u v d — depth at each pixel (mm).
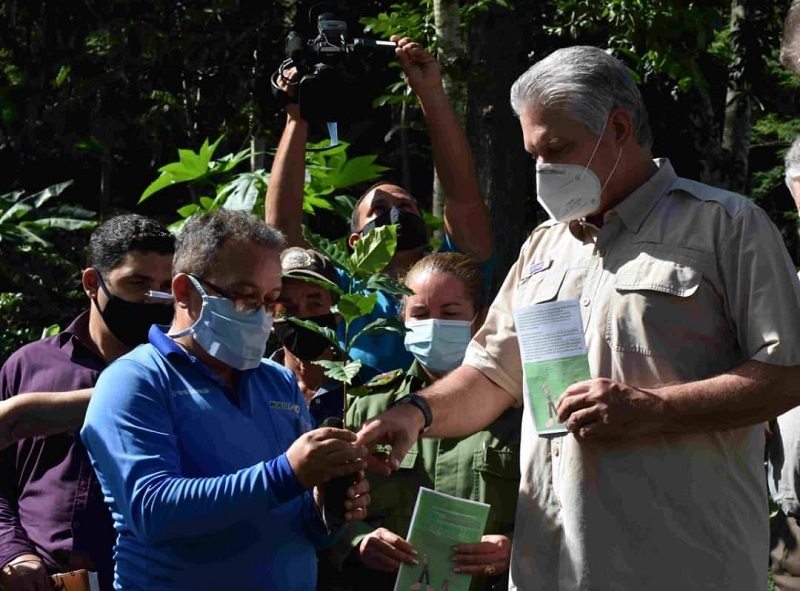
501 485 3707
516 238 7637
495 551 3463
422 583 3318
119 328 3801
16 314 8750
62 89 9625
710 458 2959
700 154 10164
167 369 2984
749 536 2979
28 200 8320
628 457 2979
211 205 6336
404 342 4070
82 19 9453
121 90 9492
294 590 2998
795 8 4812
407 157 10773
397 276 4809
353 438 2832
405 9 7945
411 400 3209
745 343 2939
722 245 2961
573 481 3037
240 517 2766
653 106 9562
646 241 3037
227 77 9594
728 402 2857
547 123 3041
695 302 2959
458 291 3982
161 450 2857
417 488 3768
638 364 2988
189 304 3037
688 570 2939
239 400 3076
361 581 3732
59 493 3703
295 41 4895
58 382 3809
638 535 2967
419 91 4844
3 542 3672
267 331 3035
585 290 3104
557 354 3004
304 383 4102
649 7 7891
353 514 2955
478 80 6996
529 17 7785
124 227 3828
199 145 9883
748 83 10117
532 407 3023
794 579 4348
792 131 14211
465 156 4844
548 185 3059
